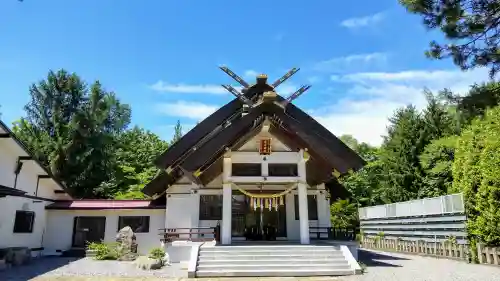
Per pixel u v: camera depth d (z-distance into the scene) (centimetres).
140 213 1967
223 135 1530
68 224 1944
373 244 2294
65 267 1401
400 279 1098
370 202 3625
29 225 1766
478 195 1354
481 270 1223
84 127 3194
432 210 1709
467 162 1455
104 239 1931
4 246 1553
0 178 1529
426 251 1711
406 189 2944
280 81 1838
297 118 1727
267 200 1548
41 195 1908
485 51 775
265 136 1563
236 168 1573
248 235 1786
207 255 1300
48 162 3062
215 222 1811
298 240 1753
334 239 1697
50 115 3294
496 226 1277
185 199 1902
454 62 791
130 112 3856
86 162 3175
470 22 759
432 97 2956
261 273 1189
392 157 3102
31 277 1163
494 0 727
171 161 1742
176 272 1276
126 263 1535
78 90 3412
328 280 1105
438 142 2481
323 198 1873
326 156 1580
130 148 3950
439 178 2666
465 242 1462
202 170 1542
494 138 1301
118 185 3422
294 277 1168
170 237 1709
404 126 3077
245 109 1709
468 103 771
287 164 1582
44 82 3328
